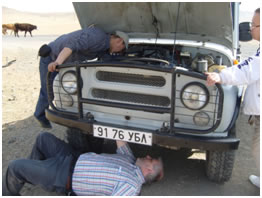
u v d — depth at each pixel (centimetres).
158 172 287
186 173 332
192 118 271
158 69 256
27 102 552
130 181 259
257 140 275
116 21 387
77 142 346
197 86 256
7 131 429
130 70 279
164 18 360
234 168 346
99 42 332
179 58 355
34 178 269
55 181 267
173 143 265
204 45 362
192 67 311
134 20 379
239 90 292
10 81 683
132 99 292
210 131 256
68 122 304
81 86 301
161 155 372
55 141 302
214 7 312
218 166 291
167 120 279
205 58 332
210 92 257
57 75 310
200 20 342
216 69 299
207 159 302
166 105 279
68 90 305
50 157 302
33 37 1564
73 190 270
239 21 397
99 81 296
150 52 358
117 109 294
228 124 268
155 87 276
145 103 288
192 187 306
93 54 346
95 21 394
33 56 993
